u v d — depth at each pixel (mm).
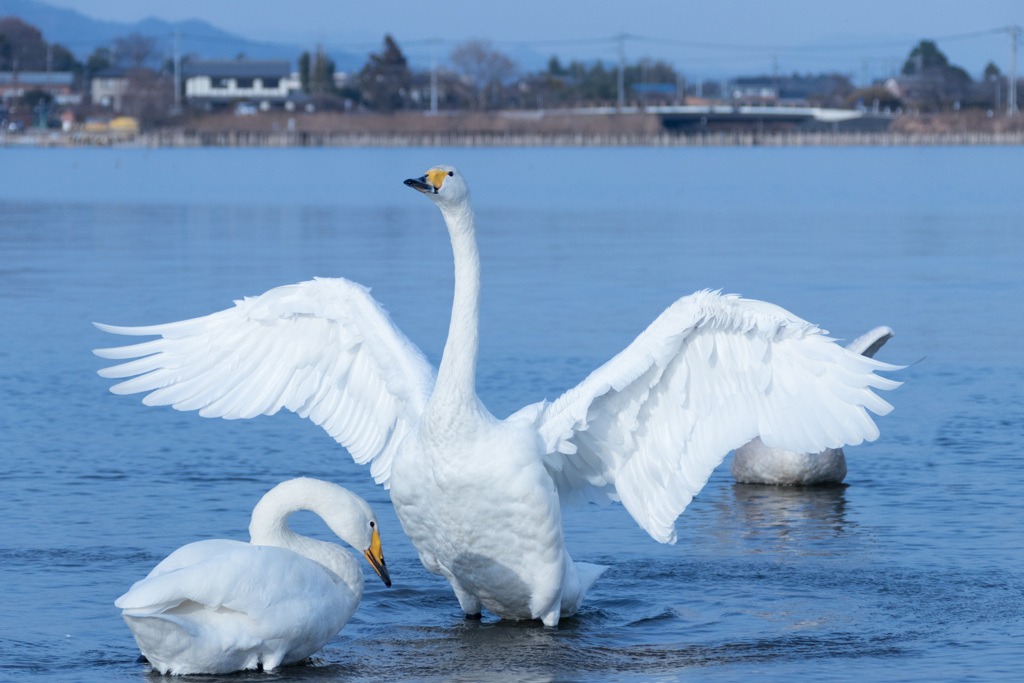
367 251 36375
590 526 12367
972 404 17250
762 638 9328
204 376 9984
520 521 9109
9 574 10422
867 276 30078
